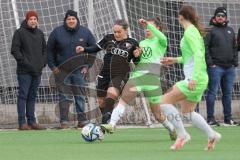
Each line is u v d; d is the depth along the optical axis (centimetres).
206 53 5394
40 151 3319
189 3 6128
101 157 2991
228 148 3441
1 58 5800
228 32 5478
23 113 5144
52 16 6066
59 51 5153
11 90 5775
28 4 6025
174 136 4031
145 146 3609
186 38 3166
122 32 4262
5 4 5856
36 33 5153
